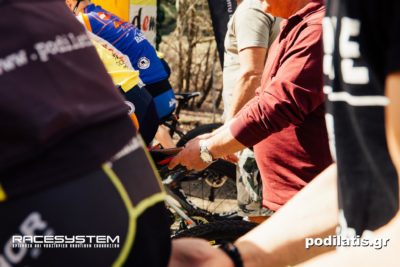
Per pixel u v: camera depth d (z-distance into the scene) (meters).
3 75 0.93
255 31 3.42
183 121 6.66
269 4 2.46
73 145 0.96
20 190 0.93
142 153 1.10
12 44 0.94
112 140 1.02
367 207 1.05
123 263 1.00
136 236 1.02
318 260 0.97
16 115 0.92
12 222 0.93
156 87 3.61
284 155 2.49
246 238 1.32
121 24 3.57
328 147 2.42
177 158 2.63
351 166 1.06
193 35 6.73
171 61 6.91
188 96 4.72
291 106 2.30
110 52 3.00
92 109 1.00
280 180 2.52
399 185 0.92
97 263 0.98
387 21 0.91
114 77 2.82
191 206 3.43
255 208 3.18
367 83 0.97
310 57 2.27
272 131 2.38
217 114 6.90
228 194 4.05
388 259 0.85
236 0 4.70
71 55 1.01
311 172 2.46
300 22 2.36
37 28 0.97
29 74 0.94
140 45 3.57
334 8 1.04
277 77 2.34
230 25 3.83
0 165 0.92
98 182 0.98
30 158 0.93
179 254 1.22
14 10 0.95
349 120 1.04
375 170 1.01
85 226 0.96
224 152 2.51
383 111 0.96
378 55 0.94
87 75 1.02
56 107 0.95
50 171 0.94
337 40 1.02
